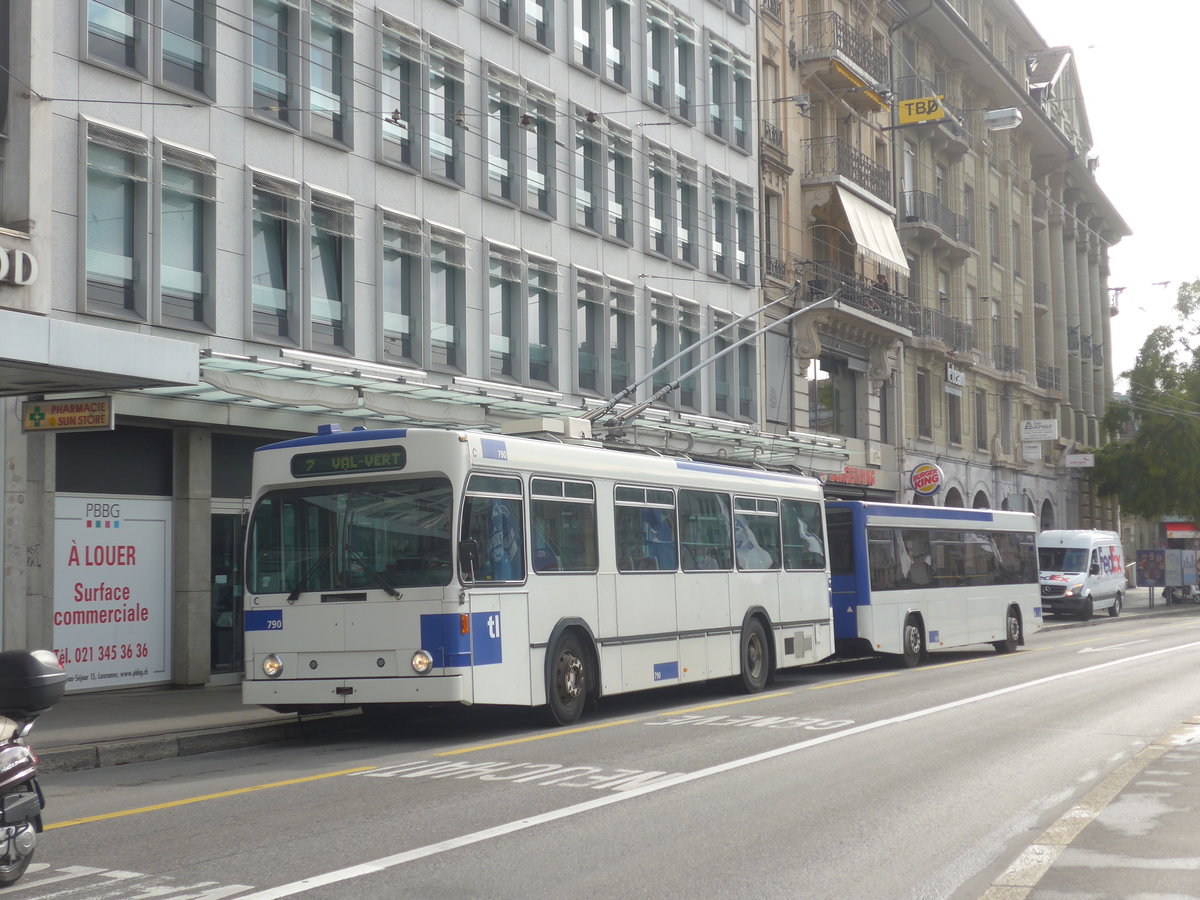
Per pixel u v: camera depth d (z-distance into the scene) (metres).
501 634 14.29
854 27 42.75
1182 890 7.04
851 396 42.22
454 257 25.47
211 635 20.58
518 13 27.66
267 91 21.61
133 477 19.67
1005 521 29.80
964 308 51.59
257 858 8.00
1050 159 64.06
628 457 17.14
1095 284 74.44
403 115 24.45
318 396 19.72
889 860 8.07
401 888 7.25
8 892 7.14
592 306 30.12
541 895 7.14
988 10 57.16
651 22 33.03
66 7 18.17
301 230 21.83
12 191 17.08
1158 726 14.90
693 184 34.22
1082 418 68.94
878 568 24.42
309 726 15.57
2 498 17.27
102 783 11.69
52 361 13.99
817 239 40.50
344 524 14.24
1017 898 6.89
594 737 14.06
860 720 15.48
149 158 19.23
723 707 17.31
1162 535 76.69
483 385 23.05
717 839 8.64
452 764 12.12
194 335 19.92
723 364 35.53
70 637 18.61
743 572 19.58
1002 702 17.58
